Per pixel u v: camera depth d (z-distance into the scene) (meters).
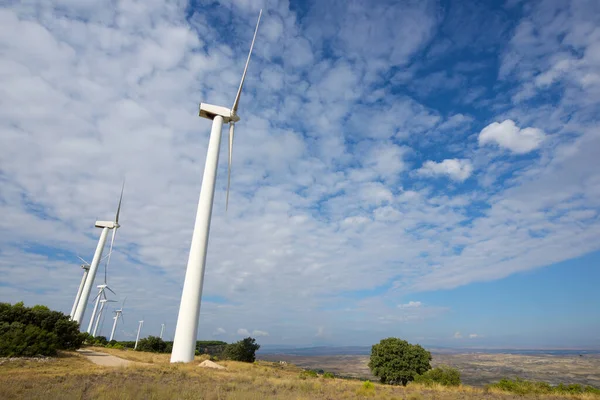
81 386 20.64
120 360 42.62
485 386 34.91
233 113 50.09
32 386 20.14
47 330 44.62
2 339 35.53
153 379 25.58
